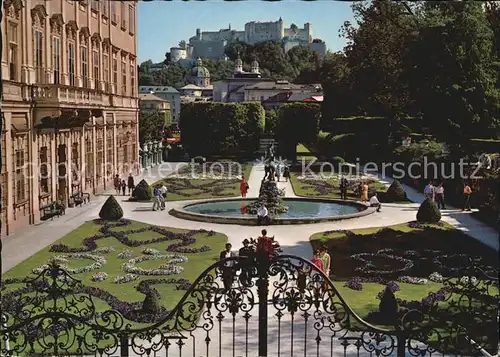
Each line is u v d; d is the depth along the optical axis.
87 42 38.69
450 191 37.12
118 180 41.62
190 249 23.36
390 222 30.14
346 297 16.73
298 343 12.90
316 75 132.62
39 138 29.67
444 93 36.47
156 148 67.94
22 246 23.77
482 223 29.52
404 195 38.50
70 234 26.16
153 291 15.30
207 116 75.06
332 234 26.52
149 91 151.38
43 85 28.86
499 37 39.09
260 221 29.33
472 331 11.73
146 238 25.95
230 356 12.08
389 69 61.94
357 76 67.44
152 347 10.45
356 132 64.31
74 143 36.12
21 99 27.00
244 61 174.62
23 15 27.48
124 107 50.62
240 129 75.38
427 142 50.56
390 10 59.84
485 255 21.91
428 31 36.34
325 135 73.19
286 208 34.12
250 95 124.19
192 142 75.75
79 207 34.62
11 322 13.35
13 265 20.50
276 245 11.98
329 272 19.34
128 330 10.42
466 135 38.88
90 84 39.38
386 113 67.44
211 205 36.72
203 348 12.63
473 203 34.25
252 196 40.12
